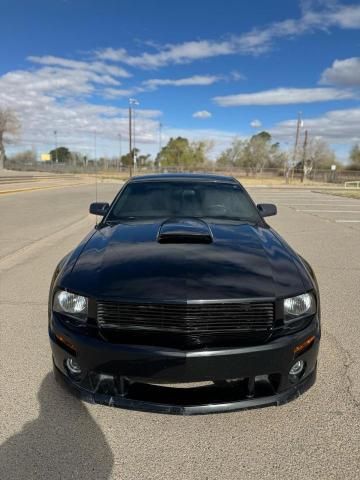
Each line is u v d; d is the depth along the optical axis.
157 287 2.16
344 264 6.14
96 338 2.15
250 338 2.13
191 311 2.09
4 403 2.50
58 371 2.38
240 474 1.96
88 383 2.21
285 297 2.20
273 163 80.25
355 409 2.46
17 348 3.23
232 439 2.20
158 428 2.29
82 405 2.49
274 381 2.21
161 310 2.10
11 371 2.88
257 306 2.14
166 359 2.04
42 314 3.96
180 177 4.26
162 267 2.34
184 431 2.27
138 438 2.21
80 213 11.99
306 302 2.29
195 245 2.69
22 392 2.62
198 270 2.30
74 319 2.26
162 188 4.00
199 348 2.07
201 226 3.13
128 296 2.12
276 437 2.21
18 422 2.33
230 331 2.11
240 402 2.14
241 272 2.31
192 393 2.19
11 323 3.73
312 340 2.27
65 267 2.57
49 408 2.46
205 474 1.96
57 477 1.94
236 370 2.08
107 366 2.12
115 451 2.11
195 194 3.90
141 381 2.11
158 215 3.63
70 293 2.29
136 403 2.15
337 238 8.50
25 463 2.03
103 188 24.66
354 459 2.05
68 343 2.23
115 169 63.81
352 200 19.59
